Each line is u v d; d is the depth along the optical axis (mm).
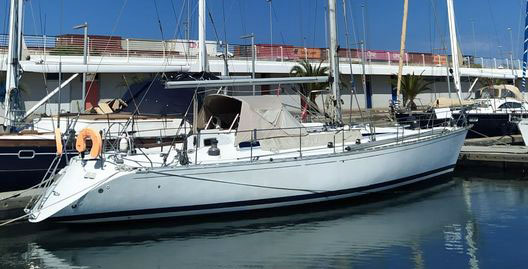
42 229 8906
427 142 11578
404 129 12492
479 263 7191
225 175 8945
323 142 10359
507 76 30109
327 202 10164
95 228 8617
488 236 8570
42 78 23719
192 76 12180
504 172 15055
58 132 9383
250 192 9195
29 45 23141
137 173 8391
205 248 8141
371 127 11430
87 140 10633
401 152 10883
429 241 8352
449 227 9211
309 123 12141
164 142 11445
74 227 8602
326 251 7918
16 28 11961
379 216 9969
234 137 9883
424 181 11992
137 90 12727
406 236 8664
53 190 8531
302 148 10141
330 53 11609
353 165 10055
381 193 10992
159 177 8531
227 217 9305
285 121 10117
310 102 12047
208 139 9781
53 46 23828
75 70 11883
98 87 25125
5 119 11797
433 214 10156
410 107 24750
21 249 8102
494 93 26250
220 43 18391
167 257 7730
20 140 10320
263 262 7453
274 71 29156
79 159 8695
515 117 19906
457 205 10961
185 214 8953
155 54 25812
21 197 9656
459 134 12797
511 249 7824
